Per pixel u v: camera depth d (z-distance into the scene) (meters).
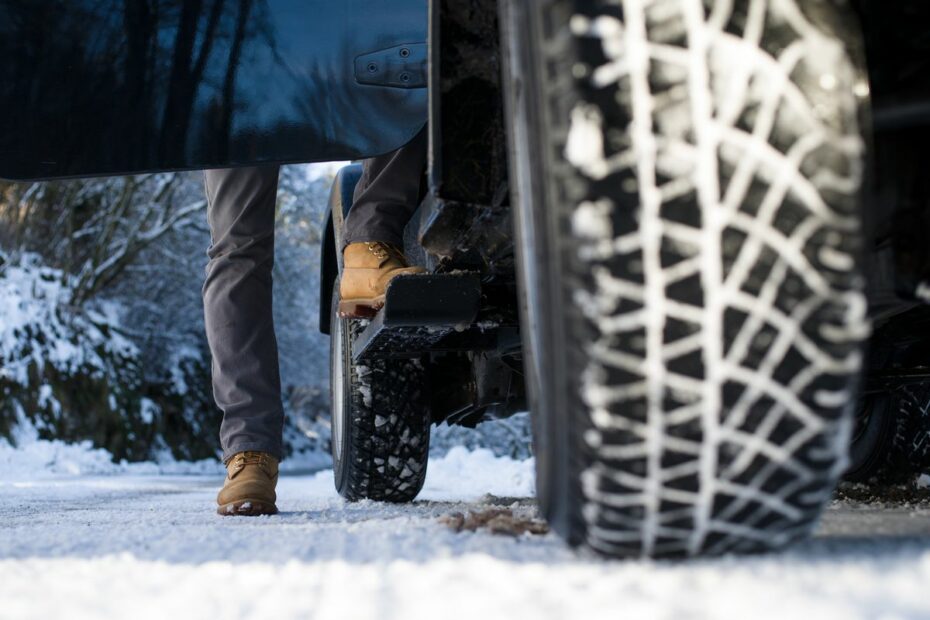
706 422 0.84
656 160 0.84
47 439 14.03
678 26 0.86
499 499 2.60
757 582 0.78
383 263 2.06
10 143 1.95
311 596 0.82
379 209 2.11
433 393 2.63
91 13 2.00
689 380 0.83
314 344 21.17
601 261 0.83
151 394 17.42
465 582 0.84
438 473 6.53
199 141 2.00
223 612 0.77
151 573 0.98
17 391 14.00
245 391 2.25
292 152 2.01
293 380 21.41
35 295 15.23
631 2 0.86
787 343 0.84
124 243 17.38
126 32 2.00
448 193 1.33
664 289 0.83
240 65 2.02
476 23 1.33
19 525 1.90
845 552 0.94
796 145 0.86
